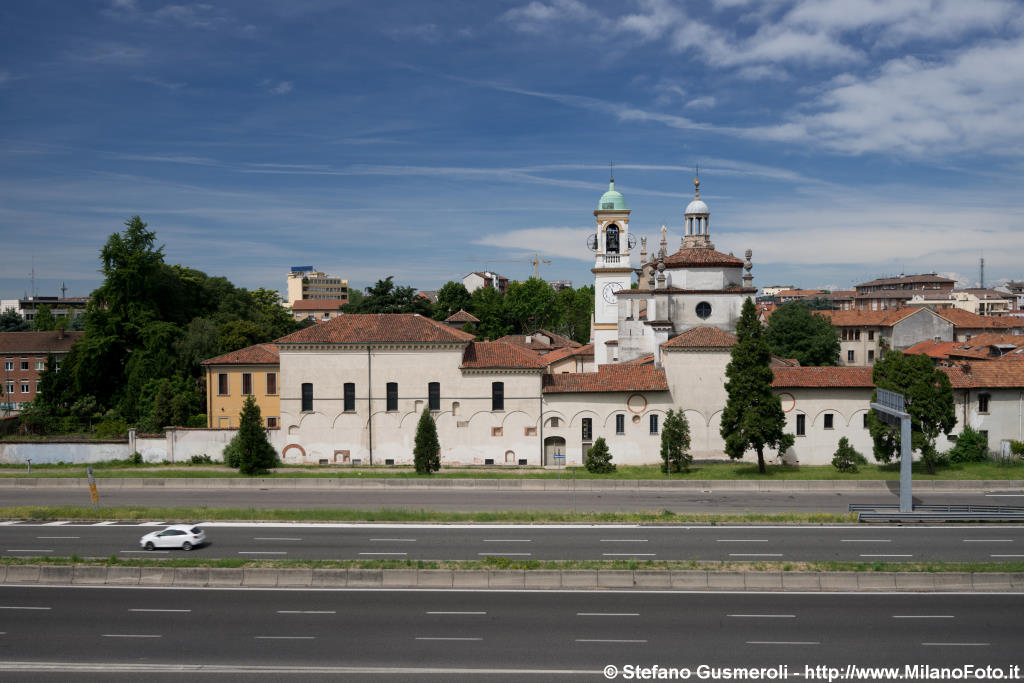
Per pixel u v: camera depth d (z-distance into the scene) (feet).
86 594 107.96
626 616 98.32
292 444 223.30
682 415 210.38
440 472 207.92
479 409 222.07
